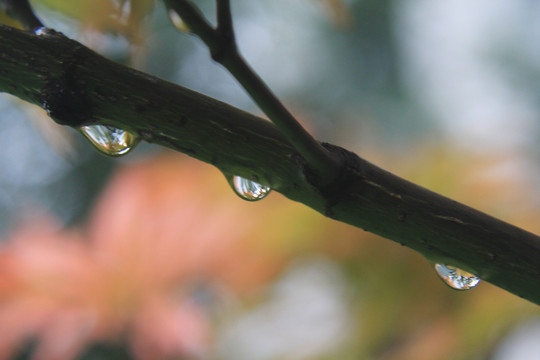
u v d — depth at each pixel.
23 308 0.24
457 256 0.18
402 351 0.24
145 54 0.19
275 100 0.17
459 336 0.23
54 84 0.17
